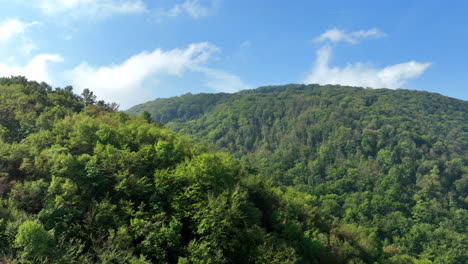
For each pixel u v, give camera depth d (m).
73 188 35.59
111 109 83.56
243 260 39.72
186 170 44.84
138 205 40.59
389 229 128.12
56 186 34.97
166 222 39.16
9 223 27.50
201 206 40.66
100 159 43.09
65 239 31.20
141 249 34.31
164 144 50.19
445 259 107.62
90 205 35.84
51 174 38.53
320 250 51.44
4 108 55.47
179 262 32.56
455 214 139.25
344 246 55.94
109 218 35.38
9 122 52.53
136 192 40.50
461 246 113.81
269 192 59.38
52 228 31.05
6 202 32.03
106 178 40.47
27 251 25.67
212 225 37.94
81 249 28.95
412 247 118.19
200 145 73.12
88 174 39.09
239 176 60.38
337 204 145.50
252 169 80.00
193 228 39.59
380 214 139.88
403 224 128.62
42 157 40.47
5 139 47.16
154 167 46.97
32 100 65.81
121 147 48.53
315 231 54.19
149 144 53.03
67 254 27.55
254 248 40.50
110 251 30.41
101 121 58.41
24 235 26.05
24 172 38.34
